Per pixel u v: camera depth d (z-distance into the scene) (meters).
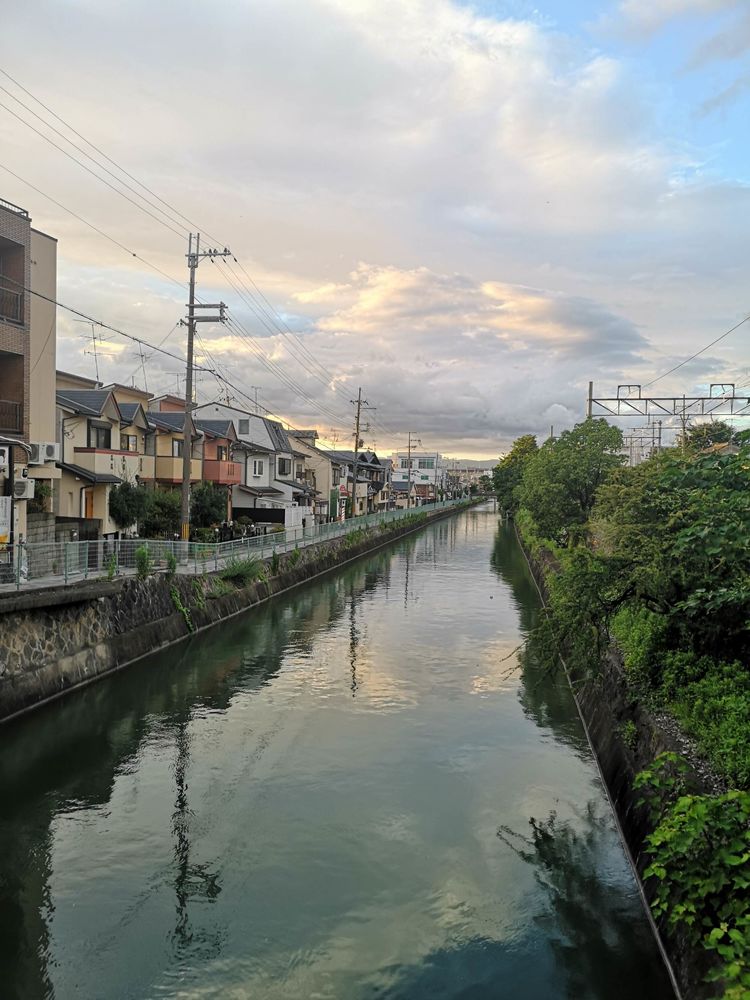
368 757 12.37
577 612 11.11
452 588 33.09
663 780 8.21
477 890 8.38
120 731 13.38
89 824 9.80
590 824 10.05
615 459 26.42
